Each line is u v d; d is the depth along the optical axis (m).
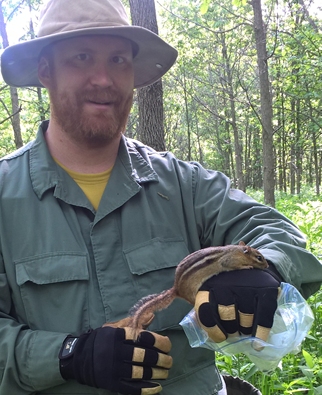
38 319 0.71
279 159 9.68
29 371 0.65
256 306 0.56
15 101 4.83
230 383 0.94
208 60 7.03
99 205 0.77
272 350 0.55
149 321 0.65
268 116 3.48
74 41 0.74
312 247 1.96
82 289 0.72
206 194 0.85
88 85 0.75
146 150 0.91
